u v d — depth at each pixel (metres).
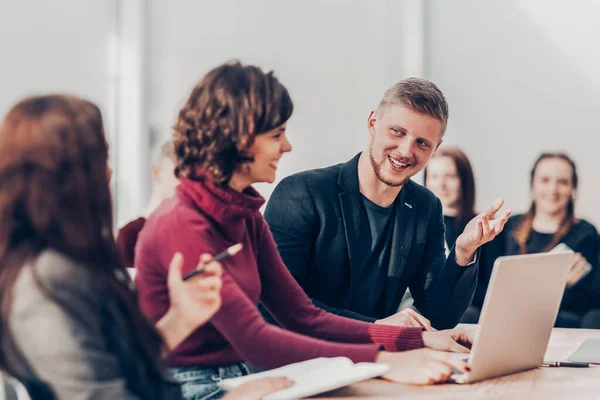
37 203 1.40
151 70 5.31
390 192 2.59
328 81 5.35
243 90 1.87
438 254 2.71
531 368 2.11
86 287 1.41
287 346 1.87
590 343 2.43
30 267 1.38
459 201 4.65
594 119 5.24
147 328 1.50
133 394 1.46
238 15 5.33
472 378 1.92
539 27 5.28
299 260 2.54
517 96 5.33
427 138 2.48
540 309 2.04
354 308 2.60
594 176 5.24
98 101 5.11
